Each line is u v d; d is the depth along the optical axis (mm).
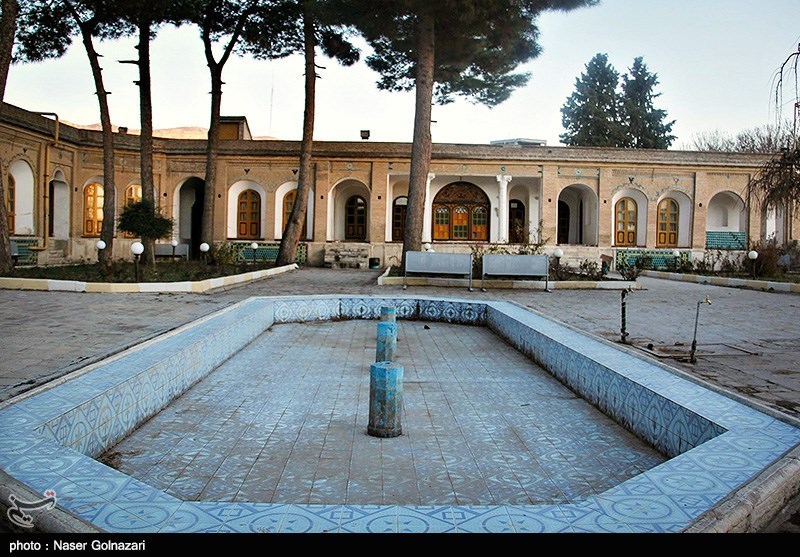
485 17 14656
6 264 12812
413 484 3609
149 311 9133
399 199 25219
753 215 23953
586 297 12477
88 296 10867
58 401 3830
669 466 2938
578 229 25875
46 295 10797
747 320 9125
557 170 23797
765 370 5703
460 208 24922
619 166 23844
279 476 3705
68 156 21281
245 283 14688
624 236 24531
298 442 4348
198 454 4070
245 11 19016
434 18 15062
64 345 6348
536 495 3482
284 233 20344
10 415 3527
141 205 16719
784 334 7816
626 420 4742
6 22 12234
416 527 2287
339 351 7918
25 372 5074
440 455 4121
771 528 2596
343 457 4055
